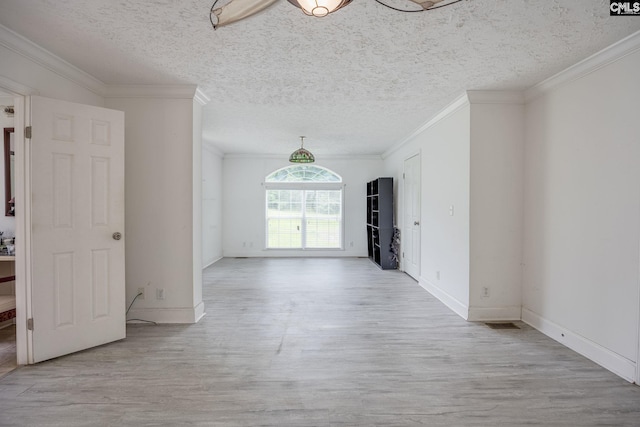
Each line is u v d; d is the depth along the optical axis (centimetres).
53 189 271
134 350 293
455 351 293
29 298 262
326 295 481
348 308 419
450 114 420
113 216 307
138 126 356
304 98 389
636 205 239
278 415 203
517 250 371
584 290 284
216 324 360
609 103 260
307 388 233
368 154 817
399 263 675
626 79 247
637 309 238
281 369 260
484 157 367
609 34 238
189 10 213
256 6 159
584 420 198
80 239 287
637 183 239
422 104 409
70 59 287
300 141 656
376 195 721
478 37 246
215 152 765
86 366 263
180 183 358
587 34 239
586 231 281
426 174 512
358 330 344
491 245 370
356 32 240
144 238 359
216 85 350
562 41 250
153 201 358
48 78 281
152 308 361
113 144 305
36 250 262
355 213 842
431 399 220
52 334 273
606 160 263
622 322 249
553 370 259
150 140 356
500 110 367
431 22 226
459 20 223
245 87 354
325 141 653
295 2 146
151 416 201
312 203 847
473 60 285
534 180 350
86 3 205
